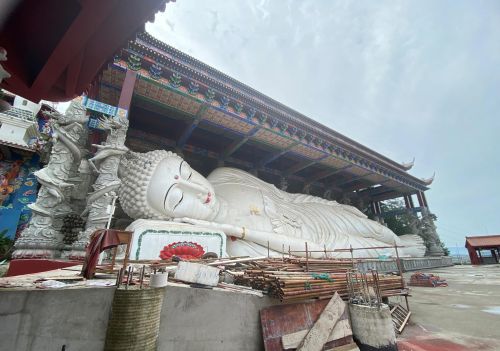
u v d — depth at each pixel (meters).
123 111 12.50
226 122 18.52
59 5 4.56
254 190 17.62
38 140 18.70
